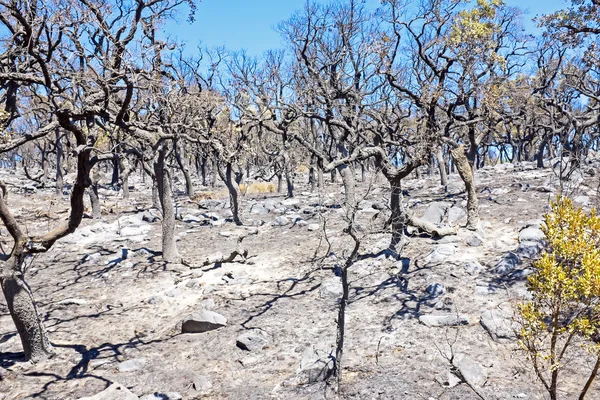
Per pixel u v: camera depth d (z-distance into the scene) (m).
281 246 20.20
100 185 44.19
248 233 23.52
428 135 15.51
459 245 16.16
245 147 26.33
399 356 9.59
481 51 19.38
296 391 8.80
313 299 13.80
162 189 19.05
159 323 13.36
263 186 45.00
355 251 8.83
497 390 7.93
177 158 37.84
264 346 11.02
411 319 11.30
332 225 22.39
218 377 9.81
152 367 10.51
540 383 7.98
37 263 20.28
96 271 18.78
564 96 27.89
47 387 9.66
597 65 17.58
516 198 23.14
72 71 13.54
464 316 10.73
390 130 21.91
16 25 13.91
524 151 58.69
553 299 5.97
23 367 10.60
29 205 32.84
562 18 16.39
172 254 19.30
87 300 15.65
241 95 26.92
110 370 10.42
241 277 16.50
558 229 6.00
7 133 11.46
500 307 11.05
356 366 9.40
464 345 9.71
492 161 73.94
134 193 44.12
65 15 11.72
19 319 10.68
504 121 24.36
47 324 13.54
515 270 12.88
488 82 20.75
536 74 32.12
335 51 22.56
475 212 17.38
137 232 24.88
